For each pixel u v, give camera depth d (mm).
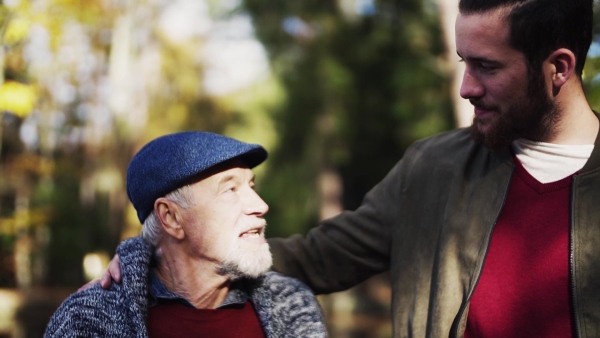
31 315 9000
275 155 16453
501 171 1815
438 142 1986
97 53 10742
